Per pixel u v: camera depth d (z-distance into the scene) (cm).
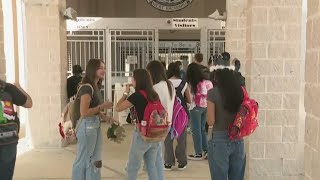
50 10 746
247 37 536
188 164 647
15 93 348
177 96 580
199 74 652
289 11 505
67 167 629
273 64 512
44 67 756
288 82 514
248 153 529
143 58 1120
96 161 429
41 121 762
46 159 684
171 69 584
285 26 507
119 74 1115
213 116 365
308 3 234
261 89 515
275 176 525
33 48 754
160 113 399
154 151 418
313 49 224
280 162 523
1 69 417
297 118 518
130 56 1119
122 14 1424
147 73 405
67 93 801
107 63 1086
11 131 335
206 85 653
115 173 592
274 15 506
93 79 426
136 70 404
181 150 609
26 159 684
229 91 360
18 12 822
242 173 378
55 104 761
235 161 372
